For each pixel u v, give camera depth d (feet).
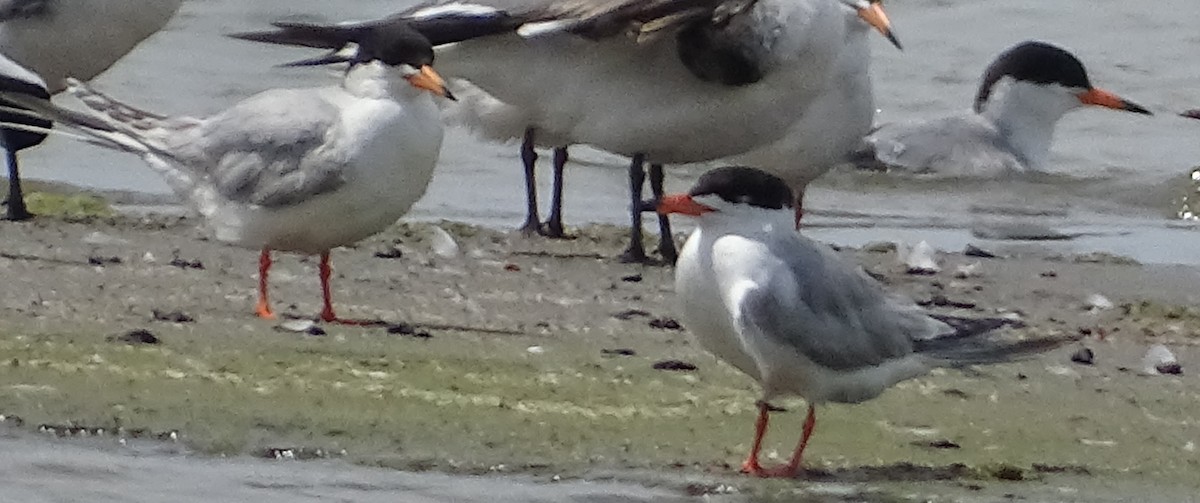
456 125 55.72
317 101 42.98
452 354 41.19
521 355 41.52
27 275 46.80
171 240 52.16
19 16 57.52
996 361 35.65
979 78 77.05
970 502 33.58
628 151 51.67
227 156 43.01
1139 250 58.44
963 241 59.41
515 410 37.73
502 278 49.83
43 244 50.93
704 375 40.52
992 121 68.08
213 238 50.70
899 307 35.91
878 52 79.41
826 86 51.72
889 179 66.64
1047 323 47.85
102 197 59.57
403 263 51.19
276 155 42.42
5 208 56.54
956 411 39.04
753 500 33.65
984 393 40.42
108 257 49.52
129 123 45.06
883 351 35.14
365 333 42.75
